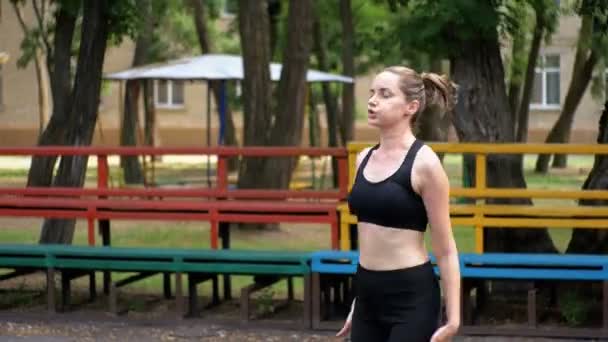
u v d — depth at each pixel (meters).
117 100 55.69
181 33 41.62
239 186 22.14
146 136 36.38
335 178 31.23
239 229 22.27
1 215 13.15
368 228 6.16
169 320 12.24
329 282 12.02
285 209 12.17
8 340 11.36
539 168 38.53
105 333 11.74
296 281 15.45
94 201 12.91
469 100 12.88
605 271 10.98
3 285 14.58
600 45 23.52
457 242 20.34
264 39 22.23
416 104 6.10
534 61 31.03
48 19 37.03
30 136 54.78
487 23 11.97
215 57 29.41
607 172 12.26
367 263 6.17
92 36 15.26
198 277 12.54
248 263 11.90
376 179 6.11
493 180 12.95
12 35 53.69
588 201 12.66
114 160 49.16
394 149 6.12
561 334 11.23
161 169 42.53
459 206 11.70
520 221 11.52
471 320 11.52
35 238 20.89
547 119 56.72
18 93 54.56
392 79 6.08
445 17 11.95
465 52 12.80
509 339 11.27
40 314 12.60
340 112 37.56
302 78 21.89
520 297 12.88
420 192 6.02
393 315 6.10
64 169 15.23
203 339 11.45
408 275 6.05
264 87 22.27
